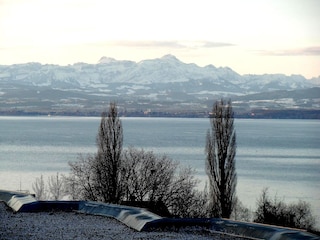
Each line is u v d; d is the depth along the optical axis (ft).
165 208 191.01
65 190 272.72
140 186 197.98
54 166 480.23
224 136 199.72
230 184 199.41
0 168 467.52
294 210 246.88
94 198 197.67
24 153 616.39
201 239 101.50
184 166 472.44
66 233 105.29
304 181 430.20
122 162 207.10
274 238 99.40
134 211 119.85
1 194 144.97
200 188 319.68
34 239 99.66
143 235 104.27
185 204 193.26
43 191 292.40
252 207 291.99
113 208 124.57
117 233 106.01
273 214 220.43
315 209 300.81
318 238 96.12
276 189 382.42
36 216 122.52
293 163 580.71
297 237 97.19
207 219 112.78
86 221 117.80
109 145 199.82
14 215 123.34
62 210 129.90
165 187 196.85
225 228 108.68
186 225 111.34
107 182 196.95
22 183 375.04
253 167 533.96
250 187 389.19
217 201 198.70
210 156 201.05
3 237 100.53
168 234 105.50
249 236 103.65
